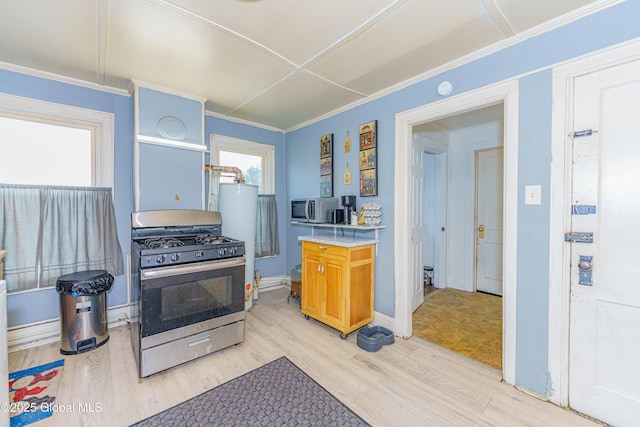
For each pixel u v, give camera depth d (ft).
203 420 4.97
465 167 12.98
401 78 7.89
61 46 6.34
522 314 5.84
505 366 6.11
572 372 5.27
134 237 7.93
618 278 4.81
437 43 6.16
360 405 5.38
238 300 7.50
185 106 8.89
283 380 6.11
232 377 6.22
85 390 5.72
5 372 4.28
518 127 5.84
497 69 6.16
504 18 5.32
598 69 4.91
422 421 4.99
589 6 4.91
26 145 7.67
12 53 6.64
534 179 5.65
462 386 5.97
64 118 8.02
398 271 8.34
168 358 6.32
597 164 4.97
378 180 8.95
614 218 4.84
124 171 8.91
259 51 6.56
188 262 6.69
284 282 13.23
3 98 7.14
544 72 5.50
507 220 6.02
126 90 8.82
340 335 8.29
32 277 7.43
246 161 12.30
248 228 10.25
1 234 7.06
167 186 8.60
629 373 4.73
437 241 13.55
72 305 7.01
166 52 6.59
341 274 8.09
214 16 5.31
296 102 9.74
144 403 5.37
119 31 5.79
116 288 8.86
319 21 5.47
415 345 7.77
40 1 4.87
